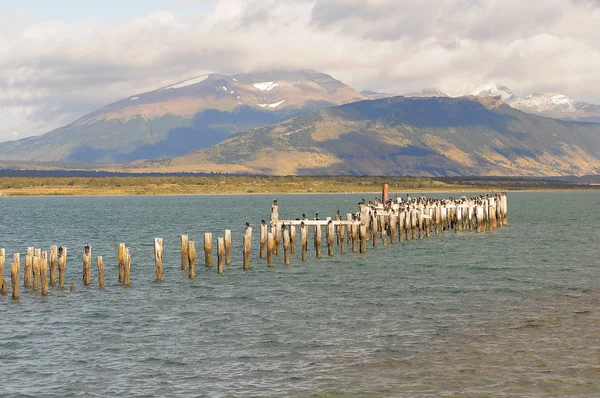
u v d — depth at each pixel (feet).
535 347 97.45
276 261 185.06
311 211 460.55
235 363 93.25
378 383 84.84
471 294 138.10
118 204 627.05
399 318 116.57
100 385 86.07
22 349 101.35
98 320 118.42
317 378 86.99
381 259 189.67
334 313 121.29
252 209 513.04
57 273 170.40
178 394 82.74
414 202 246.27
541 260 190.49
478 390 82.07
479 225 262.47
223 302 132.46
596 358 92.27
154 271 172.86
